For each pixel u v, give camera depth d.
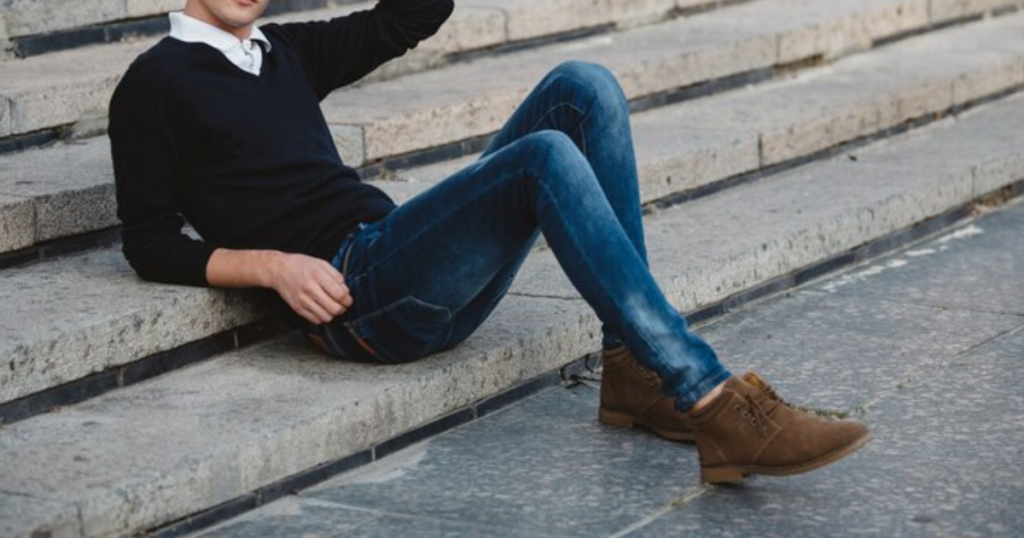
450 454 4.45
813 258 6.13
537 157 4.03
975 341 5.37
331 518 4.02
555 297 5.27
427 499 4.14
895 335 5.46
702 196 6.63
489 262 4.25
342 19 4.77
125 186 4.43
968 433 4.53
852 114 7.45
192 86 4.38
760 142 6.91
